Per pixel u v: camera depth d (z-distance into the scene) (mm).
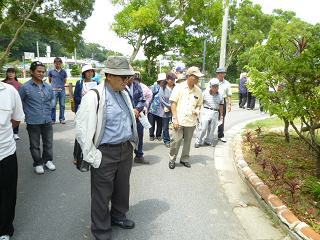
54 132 9188
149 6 17062
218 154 7414
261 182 4973
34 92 5473
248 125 10711
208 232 3908
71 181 5441
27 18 14078
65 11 15195
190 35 19938
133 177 5664
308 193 4648
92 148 3277
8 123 3379
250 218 4293
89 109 3209
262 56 5555
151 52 18719
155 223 4074
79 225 4004
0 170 3352
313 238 3420
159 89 7980
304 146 7301
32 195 4840
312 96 5203
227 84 8383
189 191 5125
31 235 3746
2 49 61781
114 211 3891
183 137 6215
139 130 6277
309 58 4957
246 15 27594
